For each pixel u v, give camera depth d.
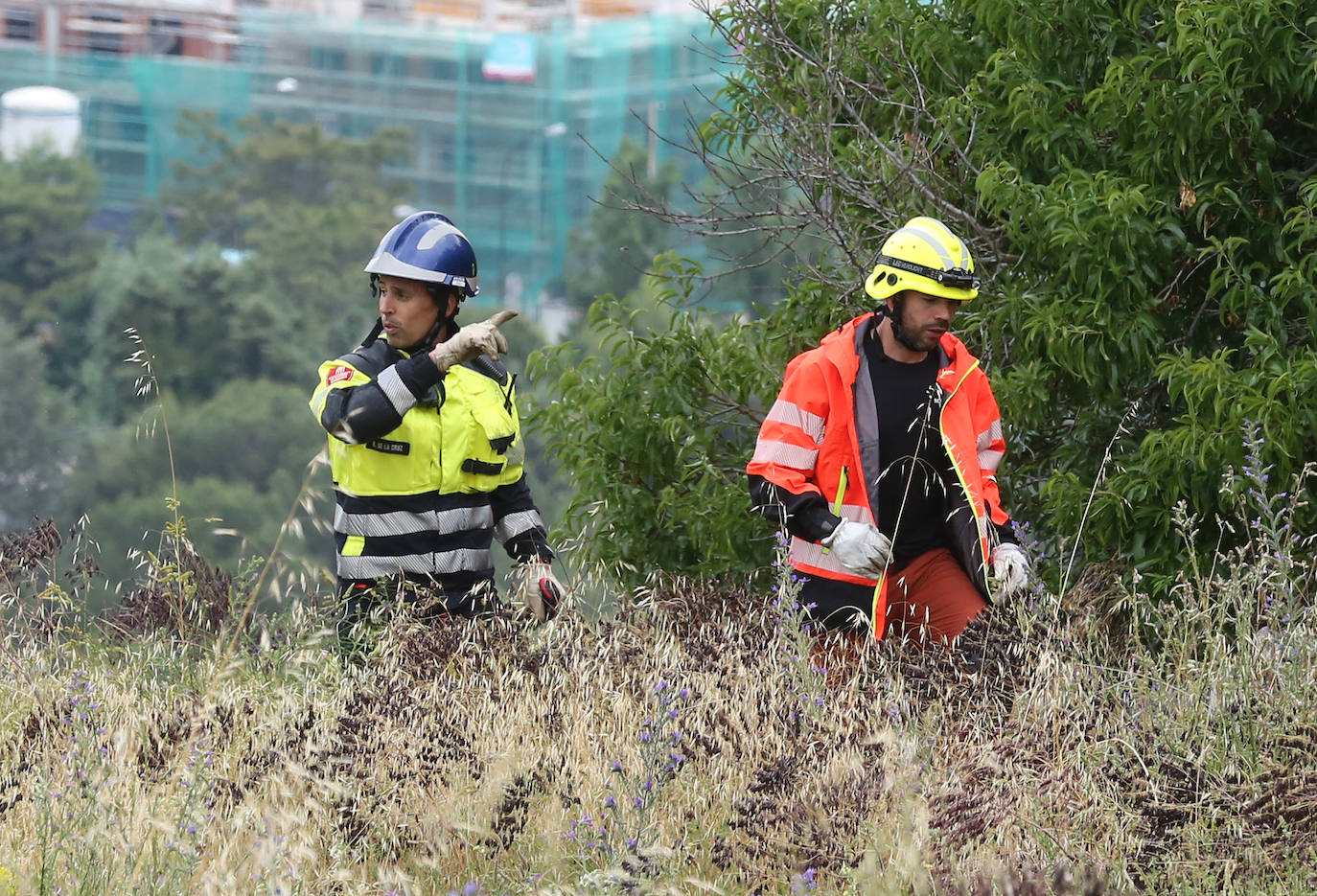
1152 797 7.59
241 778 8.01
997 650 9.49
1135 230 13.08
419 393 11.20
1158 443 12.91
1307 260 13.10
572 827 7.61
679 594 11.44
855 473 11.10
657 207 17.20
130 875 6.89
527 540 12.26
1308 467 10.24
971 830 7.23
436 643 10.41
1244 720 8.59
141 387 11.27
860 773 7.62
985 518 11.02
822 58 16.62
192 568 12.29
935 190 15.71
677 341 16.48
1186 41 12.70
